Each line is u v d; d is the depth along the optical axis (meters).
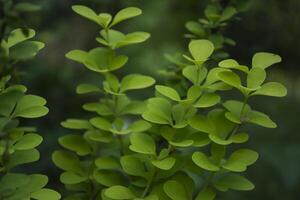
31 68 1.25
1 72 0.42
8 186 0.43
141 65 1.55
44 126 1.23
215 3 0.57
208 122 0.46
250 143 1.30
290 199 1.23
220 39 0.54
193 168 0.48
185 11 1.54
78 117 1.29
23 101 0.46
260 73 0.46
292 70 1.53
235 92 1.36
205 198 0.47
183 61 0.56
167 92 0.47
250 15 0.98
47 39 1.27
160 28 1.75
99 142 0.52
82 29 1.49
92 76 1.37
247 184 0.47
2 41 0.44
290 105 1.48
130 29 1.69
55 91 1.29
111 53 0.51
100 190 0.51
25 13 1.07
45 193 0.44
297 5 0.92
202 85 0.49
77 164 0.51
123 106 0.52
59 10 1.25
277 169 1.25
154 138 0.50
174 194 0.46
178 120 0.47
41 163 1.12
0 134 0.41
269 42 1.10
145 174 0.48
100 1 1.05
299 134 1.37
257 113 0.48
